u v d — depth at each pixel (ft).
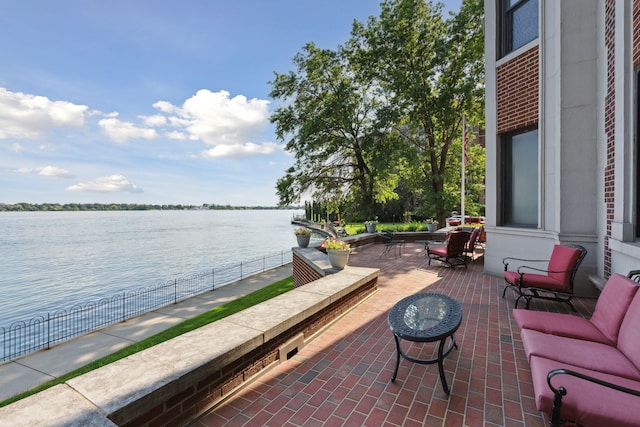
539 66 21.06
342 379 9.86
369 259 34.32
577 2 18.39
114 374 7.38
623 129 13.99
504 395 8.87
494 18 24.85
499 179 24.85
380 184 70.28
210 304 33.91
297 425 7.72
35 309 41.24
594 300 17.78
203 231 184.44
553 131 20.40
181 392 7.58
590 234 18.28
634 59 13.34
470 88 52.06
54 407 6.07
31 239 141.90
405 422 7.75
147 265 72.95
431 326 9.04
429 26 57.41
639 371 7.09
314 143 62.80
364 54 60.44
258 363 10.00
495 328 13.93
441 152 63.41
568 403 5.94
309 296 14.05
